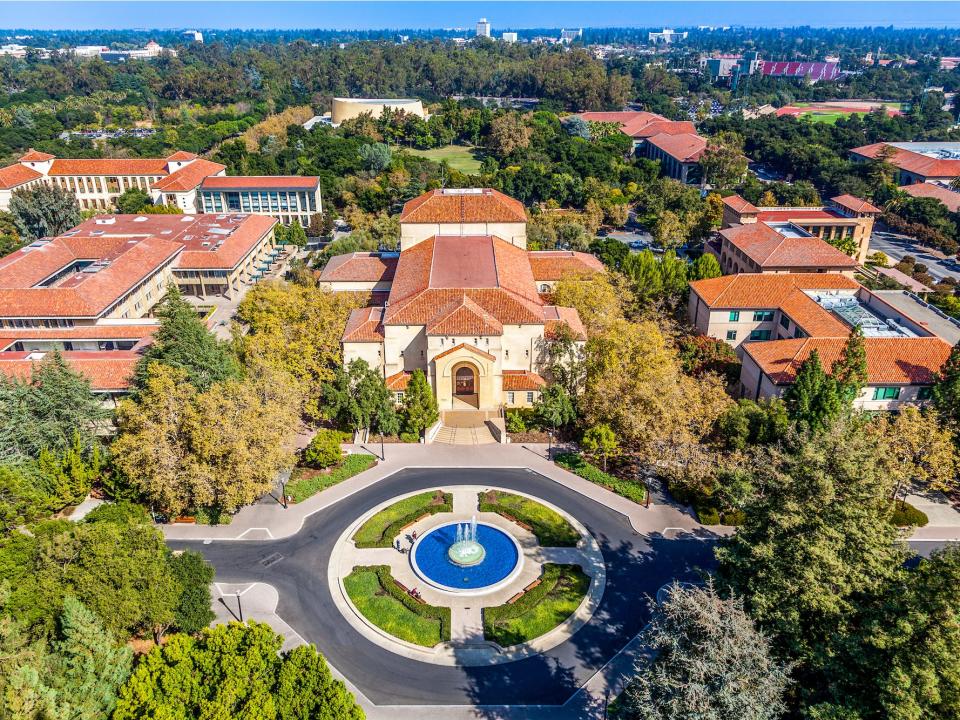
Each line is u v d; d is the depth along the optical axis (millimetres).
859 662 42219
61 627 48500
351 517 72188
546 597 61781
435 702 52188
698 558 66625
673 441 73688
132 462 66375
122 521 60188
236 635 45875
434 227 113188
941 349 85938
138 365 82375
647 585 63344
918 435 70188
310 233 167875
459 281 94250
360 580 63562
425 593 62500
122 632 50188
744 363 95062
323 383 88125
